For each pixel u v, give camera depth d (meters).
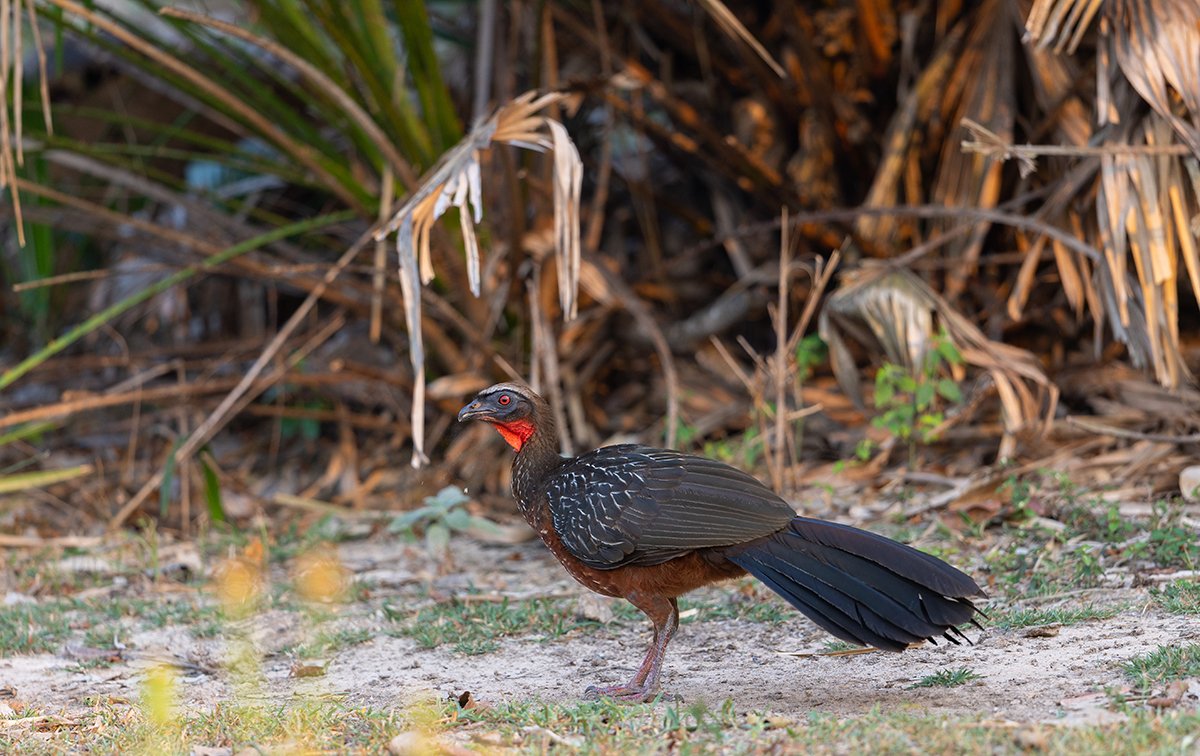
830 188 13.02
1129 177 9.77
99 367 13.93
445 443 13.91
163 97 16.72
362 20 11.95
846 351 11.60
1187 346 11.99
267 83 15.80
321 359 14.43
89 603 9.85
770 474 11.69
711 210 15.12
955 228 11.61
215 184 16.53
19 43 10.01
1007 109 11.57
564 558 7.13
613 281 12.30
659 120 15.05
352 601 9.61
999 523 9.76
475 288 8.37
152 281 15.81
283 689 7.50
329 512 12.48
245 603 9.12
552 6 13.30
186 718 6.68
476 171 8.54
